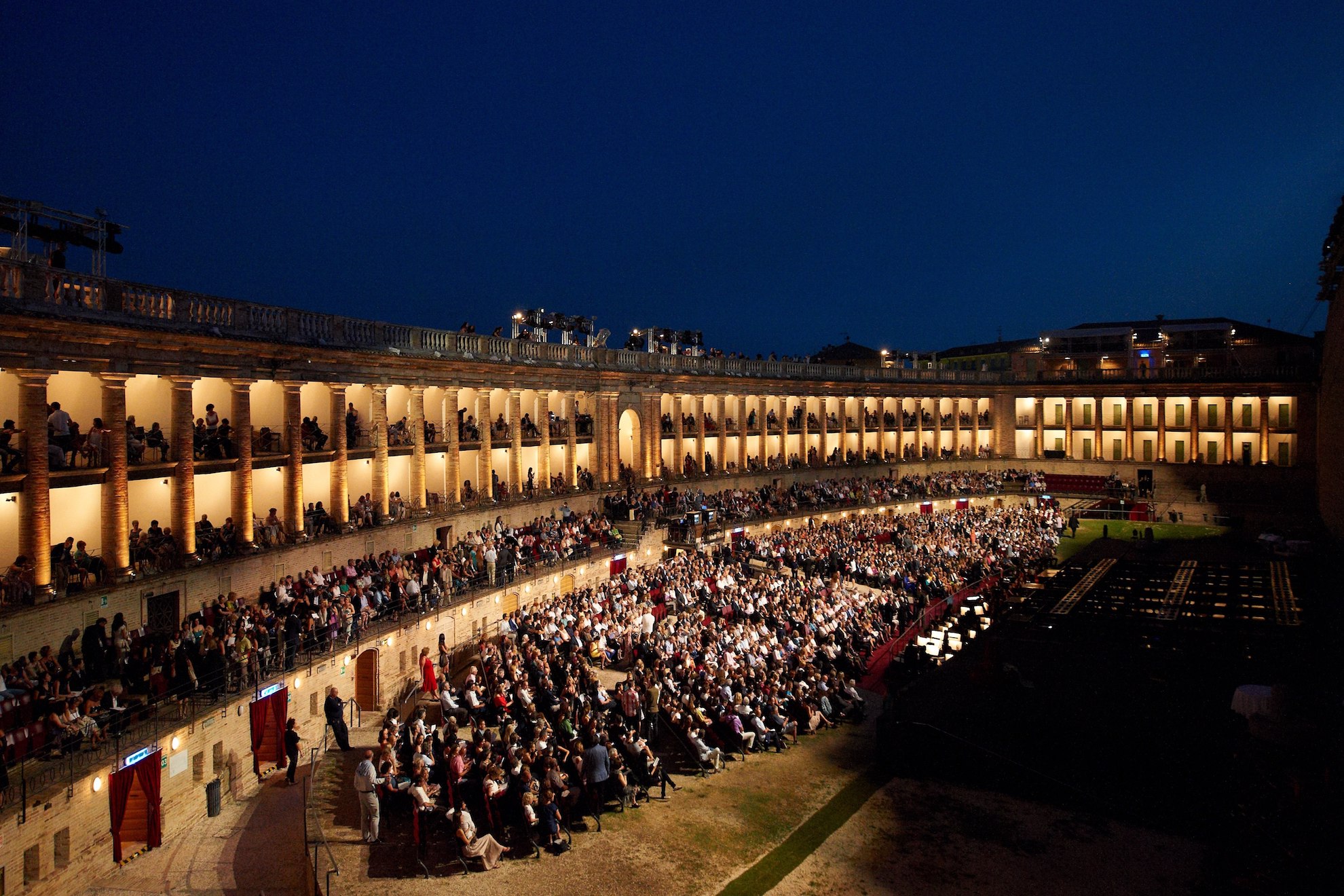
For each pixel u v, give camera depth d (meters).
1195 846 23.58
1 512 28.88
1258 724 23.73
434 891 21.11
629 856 23.36
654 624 41.28
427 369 47.53
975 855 23.61
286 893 22.09
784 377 80.94
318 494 43.12
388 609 36.38
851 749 31.91
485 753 25.08
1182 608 44.09
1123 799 26.11
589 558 50.81
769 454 83.19
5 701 22.16
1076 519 75.19
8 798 20.34
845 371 87.94
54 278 27.73
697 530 58.88
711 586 48.06
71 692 24.20
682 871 22.67
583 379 61.09
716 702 32.12
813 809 26.62
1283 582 49.47
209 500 36.97
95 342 29.14
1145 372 94.50
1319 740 23.12
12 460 26.95
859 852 23.80
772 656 37.31
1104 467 94.56
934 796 27.48
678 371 69.88
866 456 91.19
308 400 42.81
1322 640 36.28
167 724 25.02
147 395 34.25
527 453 58.00
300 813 26.48
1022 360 103.38
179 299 32.50
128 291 30.44
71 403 31.56
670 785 28.05
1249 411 90.31
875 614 46.94
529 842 23.72
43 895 20.77
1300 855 20.02
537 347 56.75
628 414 69.06
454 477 49.66
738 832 25.02
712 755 29.58
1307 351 91.25
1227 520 78.50
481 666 34.06
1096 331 102.94
